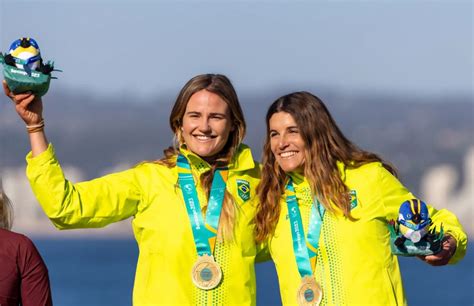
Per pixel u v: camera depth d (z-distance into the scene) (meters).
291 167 5.86
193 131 5.82
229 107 5.85
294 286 5.84
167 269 5.79
